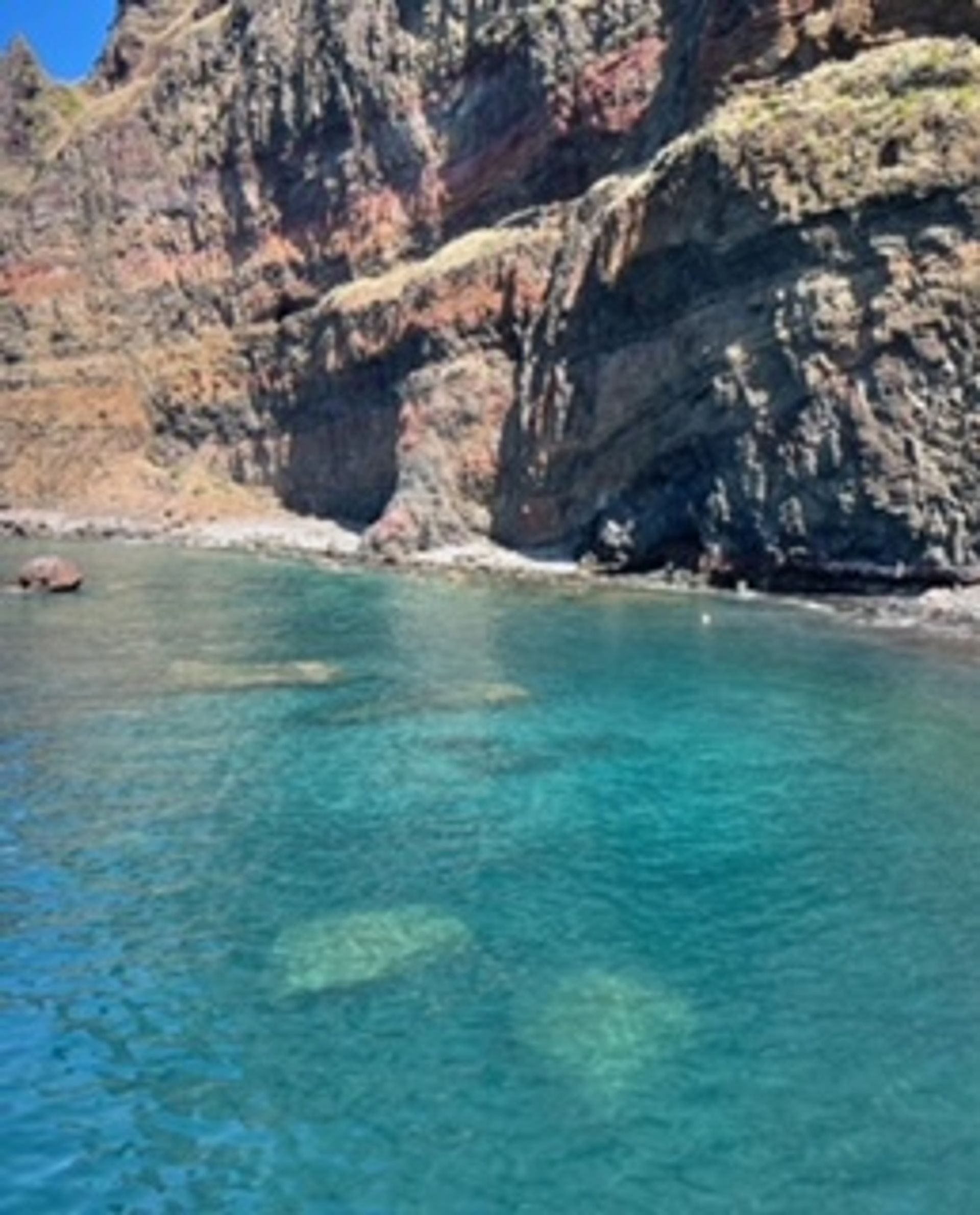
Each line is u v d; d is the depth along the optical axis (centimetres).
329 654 3916
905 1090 1474
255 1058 1552
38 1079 1509
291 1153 1367
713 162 5003
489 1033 1605
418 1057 1550
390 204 8662
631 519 5659
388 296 7662
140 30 12900
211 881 2097
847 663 3594
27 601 5262
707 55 5641
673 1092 1473
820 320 4638
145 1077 1512
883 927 1900
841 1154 1359
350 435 8381
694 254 5169
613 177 6344
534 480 6247
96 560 7094
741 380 4966
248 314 9838
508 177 7750
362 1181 1320
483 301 6850
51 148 12131
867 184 4522
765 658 3697
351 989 1720
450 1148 1374
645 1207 1278
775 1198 1291
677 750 2802
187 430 9994
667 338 5403
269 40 9762
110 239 10819
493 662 3734
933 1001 1678
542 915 1953
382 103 8625
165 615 4800
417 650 3956
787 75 5306
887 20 4997
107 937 1883
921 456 4456
